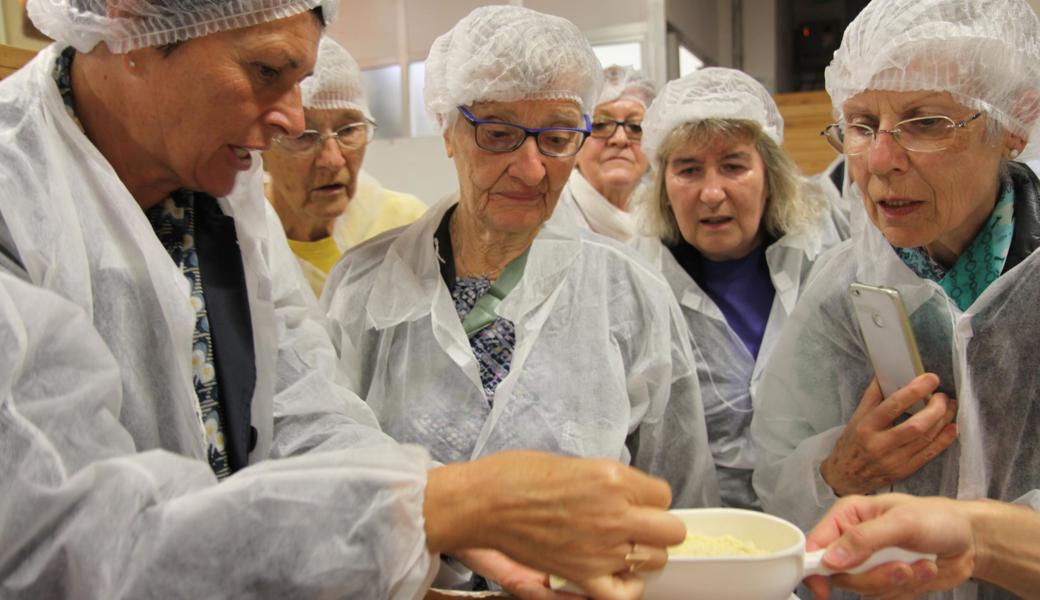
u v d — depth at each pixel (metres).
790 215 1.67
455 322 1.28
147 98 0.84
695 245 1.65
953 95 0.96
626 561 0.76
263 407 1.06
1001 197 1.06
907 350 1.01
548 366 1.25
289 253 1.26
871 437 1.06
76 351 0.73
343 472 0.73
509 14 1.22
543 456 0.78
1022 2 1.00
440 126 1.34
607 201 2.40
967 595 1.04
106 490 0.68
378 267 1.40
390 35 2.79
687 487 1.36
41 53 0.90
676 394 1.36
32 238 0.78
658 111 1.68
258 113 0.87
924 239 1.02
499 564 0.81
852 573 0.83
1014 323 0.99
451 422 1.24
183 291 0.90
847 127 1.09
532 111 1.21
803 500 1.18
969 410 1.01
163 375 0.89
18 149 0.82
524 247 1.34
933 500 0.90
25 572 0.67
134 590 0.65
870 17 1.02
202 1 0.79
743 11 5.05
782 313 1.61
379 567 0.71
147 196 0.97
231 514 0.68
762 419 1.30
